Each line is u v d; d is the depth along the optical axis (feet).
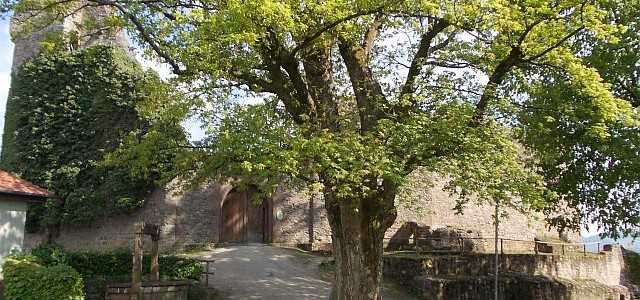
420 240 79.77
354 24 38.32
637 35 48.88
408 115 38.65
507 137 37.63
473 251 76.33
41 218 77.71
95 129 78.33
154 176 76.48
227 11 32.78
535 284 62.80
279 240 83.41
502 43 39.11
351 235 39.40
